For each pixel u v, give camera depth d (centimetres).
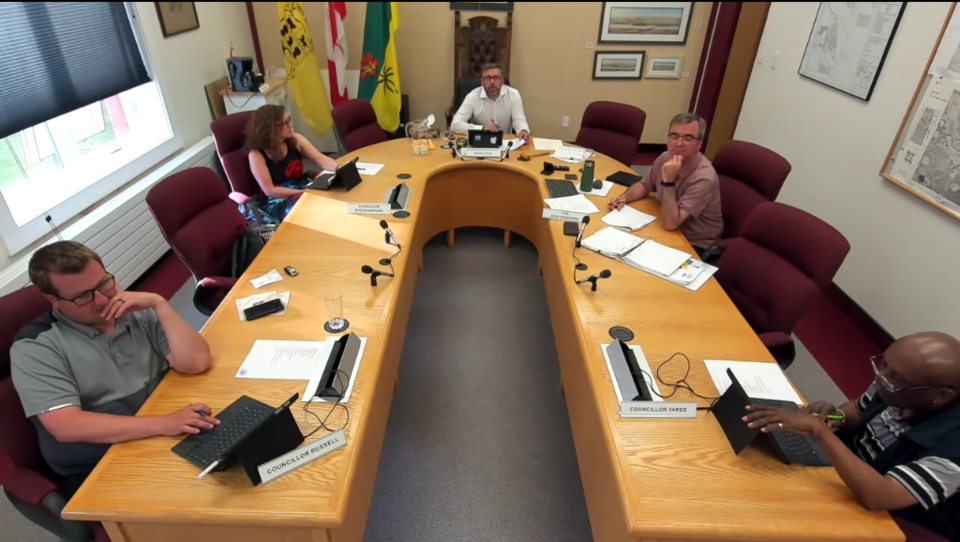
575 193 280
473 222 372
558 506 193
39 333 134
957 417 119
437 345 277
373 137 379
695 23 491
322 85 491
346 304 184
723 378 154
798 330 300
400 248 221
